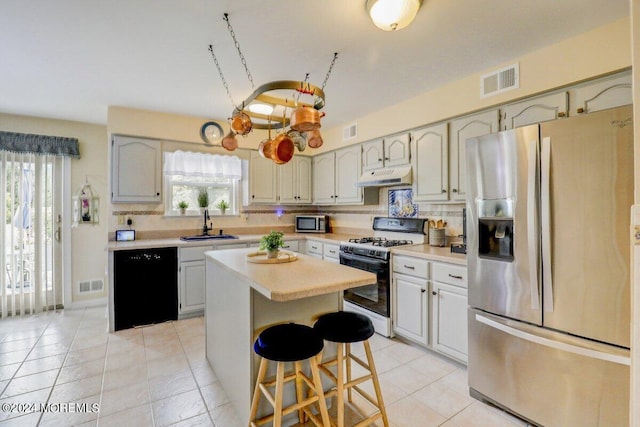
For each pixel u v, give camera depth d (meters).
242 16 1.80
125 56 2.26
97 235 3.91
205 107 3.39
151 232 3.73
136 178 3.46
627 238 1.42
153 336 2.93
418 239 3.23
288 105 1.98
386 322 2.89
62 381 2.17
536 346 1.70
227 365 2.02
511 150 1.79
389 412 1.89
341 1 1.67
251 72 2.53
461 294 2.28
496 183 1.87
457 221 2.98
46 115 3.56
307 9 1.74
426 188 2.96
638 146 0.85
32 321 3.31
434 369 2.38
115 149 3.35
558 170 1.60
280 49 2.17
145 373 2.28
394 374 2.31
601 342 1.49
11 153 3.45
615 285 1.45
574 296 1.57
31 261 3.57
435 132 2.88
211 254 2.40
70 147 3.71
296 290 1.43
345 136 3.98
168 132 3.62
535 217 1.68
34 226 3.57
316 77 2.61
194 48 2.15
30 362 2.43
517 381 1.79
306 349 1.44
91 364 2.40
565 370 1.60
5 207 3.42
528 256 1.72
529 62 2.22
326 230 4.65
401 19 1.60
